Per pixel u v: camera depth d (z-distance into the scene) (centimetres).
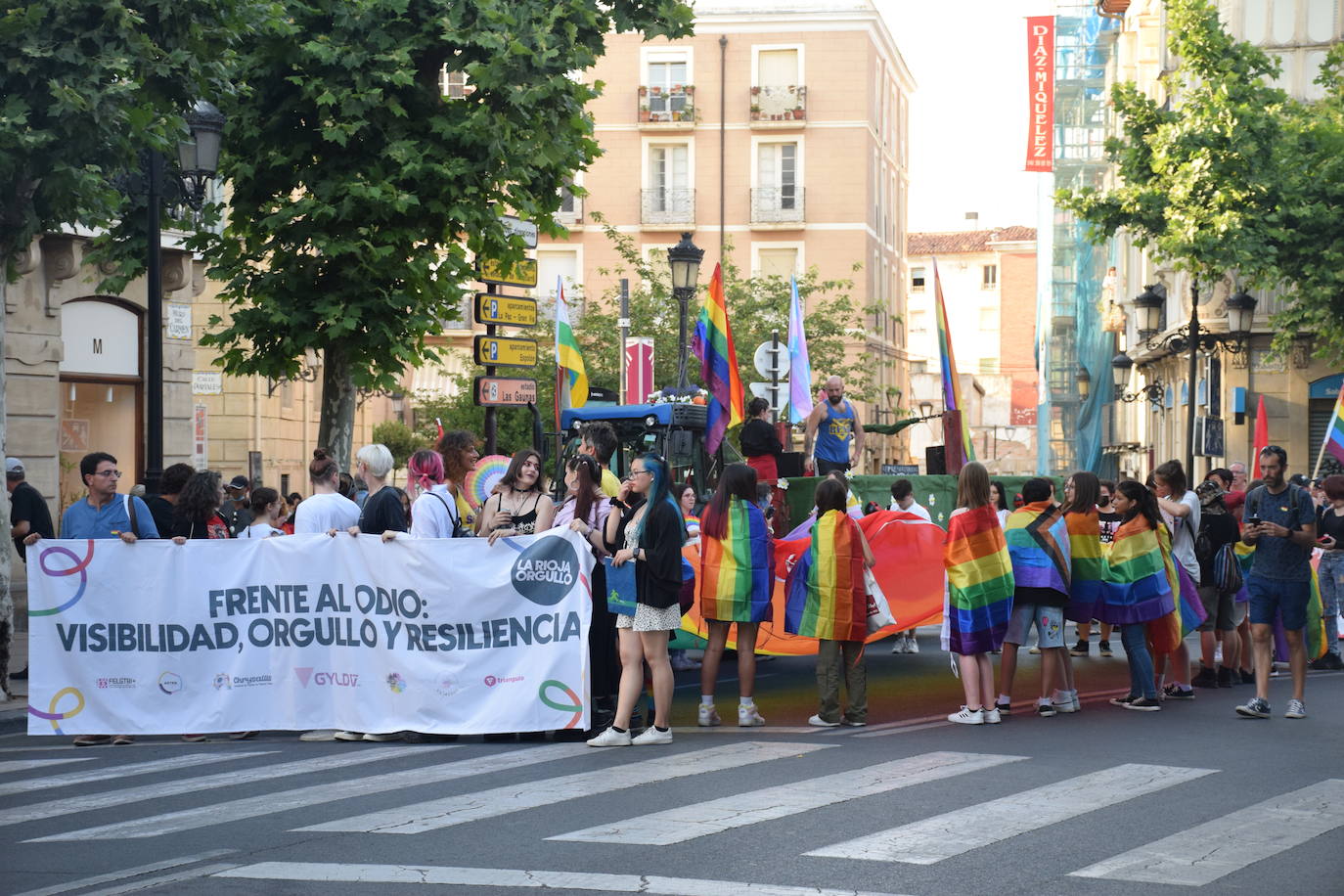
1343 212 2411
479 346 1725
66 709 1129
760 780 880
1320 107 2684
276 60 1557
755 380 3834
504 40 1532
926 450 1778
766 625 1290
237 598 1126
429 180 1566
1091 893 621
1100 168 5138
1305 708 1262
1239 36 3403
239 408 3216
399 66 1531
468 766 947
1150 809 796
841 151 5331
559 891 617
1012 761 954
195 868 668
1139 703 1255
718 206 5369
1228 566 1409
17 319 2030
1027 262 9700
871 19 5306
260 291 1592
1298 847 709
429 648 1084
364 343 1606
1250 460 3300
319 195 1550
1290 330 2647
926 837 719
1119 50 5000
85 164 1353
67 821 792
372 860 675
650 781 877
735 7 5341
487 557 1077
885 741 1050
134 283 2244
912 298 10038
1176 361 3994
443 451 1162
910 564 1365
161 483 1413
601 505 1076
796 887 623
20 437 2039
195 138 1545
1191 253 2442
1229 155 2447
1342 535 1505
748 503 1138
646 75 5372
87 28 1279
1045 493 1220
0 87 1274
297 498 2044
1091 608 1234
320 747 1067
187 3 1335
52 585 1131
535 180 1703
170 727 1125
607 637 1110
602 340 3816
